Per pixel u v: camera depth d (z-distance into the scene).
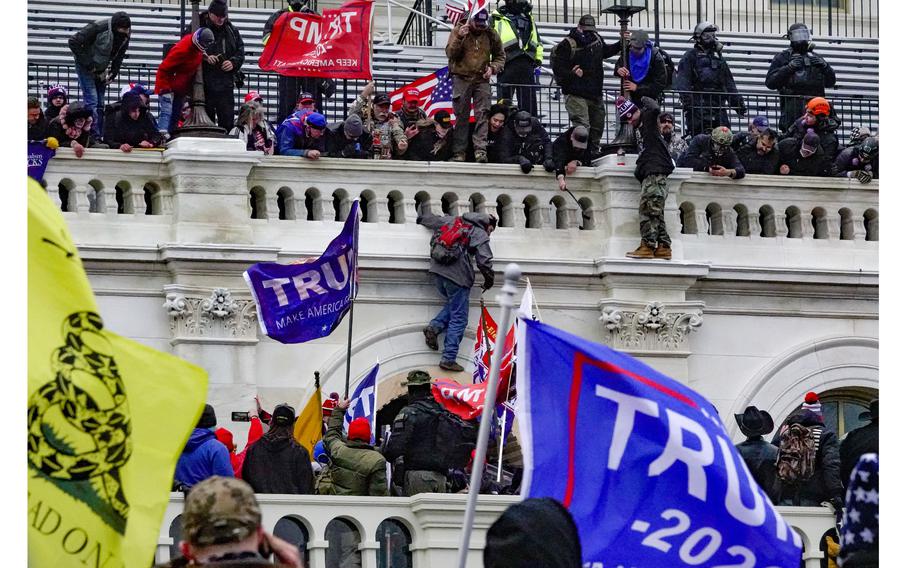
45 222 33.00
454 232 64.75
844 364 69.44
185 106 64.62
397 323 65.19
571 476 36.38
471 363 65.31
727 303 68.62
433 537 51.84
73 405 33.00
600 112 69.06
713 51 73.06
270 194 64.81
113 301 62.97
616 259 66.81
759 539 36.09
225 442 56.00
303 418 59.47
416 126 66.44
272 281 60.84
